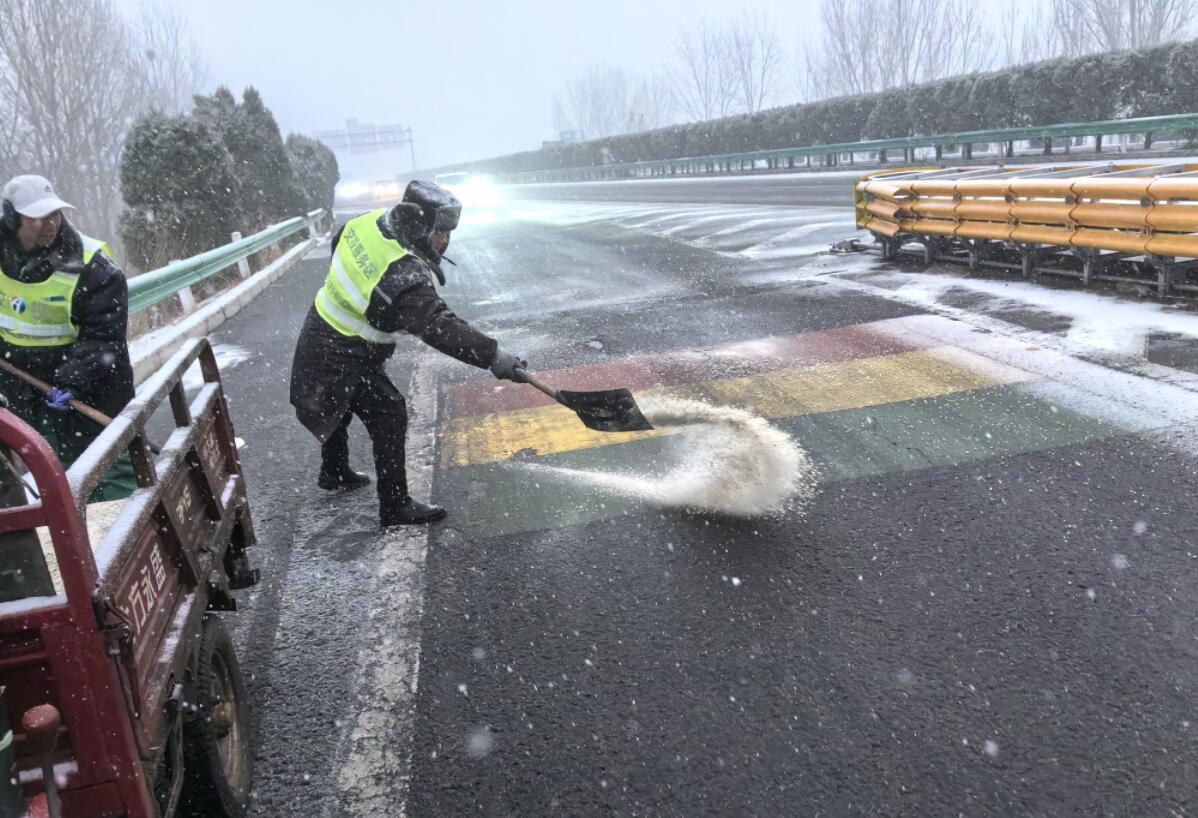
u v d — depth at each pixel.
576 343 7.75
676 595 3.40
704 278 10.52
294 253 18.02
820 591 3.34
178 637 2.11
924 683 2.76
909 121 28.39
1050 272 7.96
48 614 1.61
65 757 1.70
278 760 2.68
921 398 5.34
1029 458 4.34
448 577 3.71
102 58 36.03
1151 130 20.02
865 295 8.47
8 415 1.57
